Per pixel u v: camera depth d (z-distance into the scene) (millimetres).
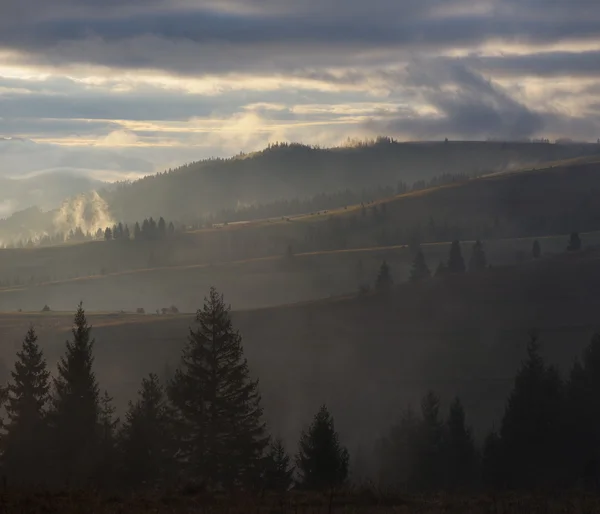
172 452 47844
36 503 21438
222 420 48688
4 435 56688
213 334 50094
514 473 66438
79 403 53844
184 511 21406
